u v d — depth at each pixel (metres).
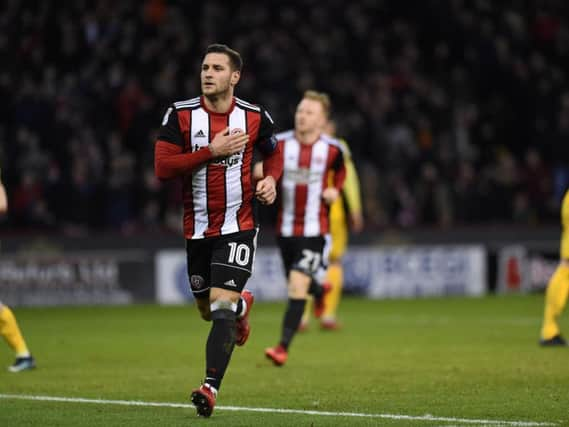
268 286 56.09
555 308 33.25
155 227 57.28
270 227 57.38
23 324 43.16
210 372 20.27
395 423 19.75
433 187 62.03
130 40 65.00
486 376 26.19
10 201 56.44
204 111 21.52
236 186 21.53
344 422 19.91
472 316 45.62
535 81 72.75
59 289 53.62
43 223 55.81
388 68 70.38
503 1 77.44
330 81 67.00
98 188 57.19
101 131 61.34
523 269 60.50
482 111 71.38
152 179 57.75
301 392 23.94
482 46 73.38
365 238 58.28
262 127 21.84
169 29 66.12
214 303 21.03
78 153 58.75
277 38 66.56
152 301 55.19
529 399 22.50
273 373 27.36
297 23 69.75
